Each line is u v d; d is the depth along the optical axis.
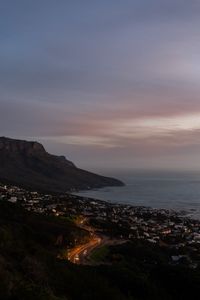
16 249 41.94
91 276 41.78
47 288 31.64
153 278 49.97
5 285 25.86
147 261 74.94
